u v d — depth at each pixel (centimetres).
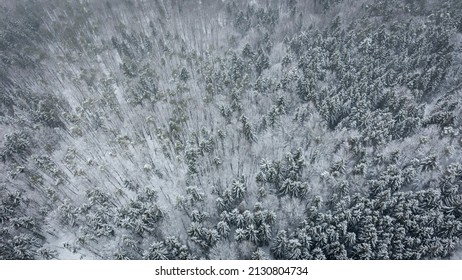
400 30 10575
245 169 7288
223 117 8300
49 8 14300
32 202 6831
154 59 11075
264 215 5738
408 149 7131
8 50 11438
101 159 7956
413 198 5888
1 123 8600
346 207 6003
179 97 9369
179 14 13700
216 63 10556
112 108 8969
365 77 8581
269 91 9000
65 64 11219
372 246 5428
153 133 8525
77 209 6512
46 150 8006
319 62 9481
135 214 6112
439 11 10931
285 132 7825
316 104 8362
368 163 6819
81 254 6109
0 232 6112
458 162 6538
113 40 11619
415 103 7925
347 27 11294
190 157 7088
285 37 11006
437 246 5331
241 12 12150
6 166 7406
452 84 8788
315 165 7075
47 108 8831
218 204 6059
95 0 14425
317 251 5281
